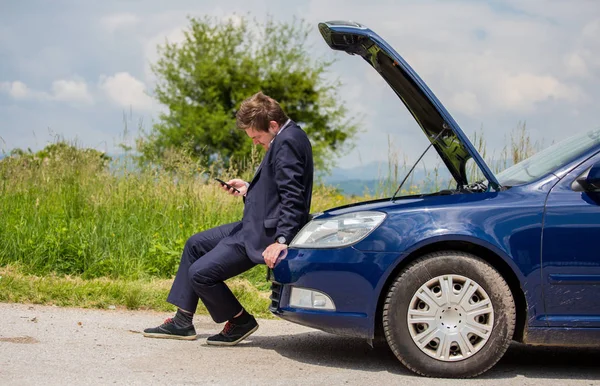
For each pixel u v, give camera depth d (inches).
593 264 167.5
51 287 249.0
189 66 1934.1
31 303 239.0
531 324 168.2
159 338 201.9
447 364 167.8
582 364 189.9
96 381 153.7
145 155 406.0
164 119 1855.3
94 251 291.3
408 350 167.8
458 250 172.1
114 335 201.5
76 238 299.9
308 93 1969.7
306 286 172.6
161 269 293.1
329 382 162.1
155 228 331.6
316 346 203.2
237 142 1849.2
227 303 194.9
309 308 172.6
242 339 199.2
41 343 186.4
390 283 172.1
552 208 168.7
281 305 178.4
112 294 249.8
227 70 1961.1
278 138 188.7
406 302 167.9
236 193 207.2
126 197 367.9
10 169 391.5
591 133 189.5
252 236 188.1
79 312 231.0
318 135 1966.0
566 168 174.2
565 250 167.3
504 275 173.3
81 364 167.9
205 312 245.9
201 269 191.9
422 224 168.6
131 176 392.2
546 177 174.6
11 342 185.3
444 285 167.5
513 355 199.3
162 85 1945.1
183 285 201.2
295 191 184.2
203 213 356.2
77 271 286.4
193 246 201.3
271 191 189.0
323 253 171.5
